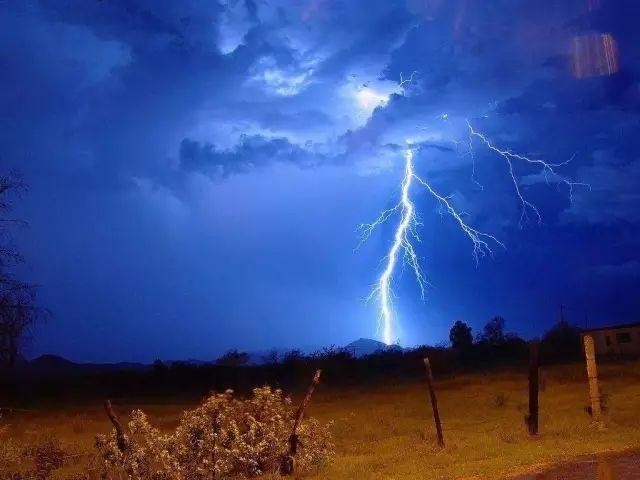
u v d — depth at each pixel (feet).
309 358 163.84
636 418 56.03
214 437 39.70
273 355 171.22
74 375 156.76
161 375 152.35
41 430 67.62
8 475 42.96
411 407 84.28
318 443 44.86
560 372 115.14
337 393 120.16
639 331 164.66
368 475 38.99
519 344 186.29
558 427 53.31
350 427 64.64
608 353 169.58
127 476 38.47
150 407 108.17
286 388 140.46
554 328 189.98
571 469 36.60
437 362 159.84
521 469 37.91
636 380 96.94
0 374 132.26
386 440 56.49
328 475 40.57
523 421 61.77
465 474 37.58
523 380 114.01
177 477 37.99
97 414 97.35
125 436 39.01
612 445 43.62
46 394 132.05
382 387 126.82
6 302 82.43
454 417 72.18
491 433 54.70
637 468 35.78
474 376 132.87
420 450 47.96
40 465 44.98
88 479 40.27
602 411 57.57
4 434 64.03
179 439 39.52
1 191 84.53
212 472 38.81
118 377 148.25
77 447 52.13
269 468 42.04
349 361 165.68
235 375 156.04
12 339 82.99
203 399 42.55
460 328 218.59
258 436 42.22
